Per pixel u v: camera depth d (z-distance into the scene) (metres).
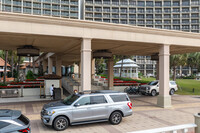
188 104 13.74
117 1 82.81
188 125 4.72
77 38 11.05
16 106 12.25
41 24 9.95
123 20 83.44
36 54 14.80
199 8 82.00
